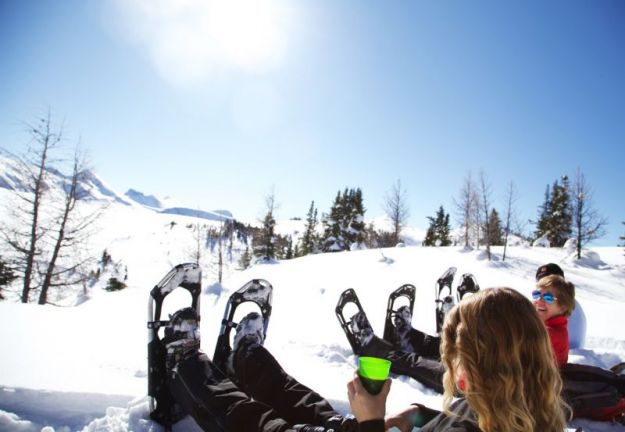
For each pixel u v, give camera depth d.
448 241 45.66
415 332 4.34
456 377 1.37
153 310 2.62
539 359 1.17
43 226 14.98
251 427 2.00
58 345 3.93
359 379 1.31
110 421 2.49
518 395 1.13
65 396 2.64
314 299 10.20
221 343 2.93
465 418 1.35
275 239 35.94
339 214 42.38
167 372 2.51
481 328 1.21
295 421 2.27
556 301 3.07
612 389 2.93
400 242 34.69
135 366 3.46
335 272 19.00
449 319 1.40
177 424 2.54
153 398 2.56
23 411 2.54
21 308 5.88
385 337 4.46
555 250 30.23
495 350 1.18
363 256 24.34
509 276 18.67
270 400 2.40
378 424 1.26
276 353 4.48
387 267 20.30
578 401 2.94
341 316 4.44
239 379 2.64
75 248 16.02
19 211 14.41
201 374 2.30
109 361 3.55
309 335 5.56
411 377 3.70
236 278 17.41
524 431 1.11
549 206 41.38
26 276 14.86
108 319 5.78
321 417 2.15
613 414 2.94
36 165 14.81
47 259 16.12
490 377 1.17
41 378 2.87
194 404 2.19
